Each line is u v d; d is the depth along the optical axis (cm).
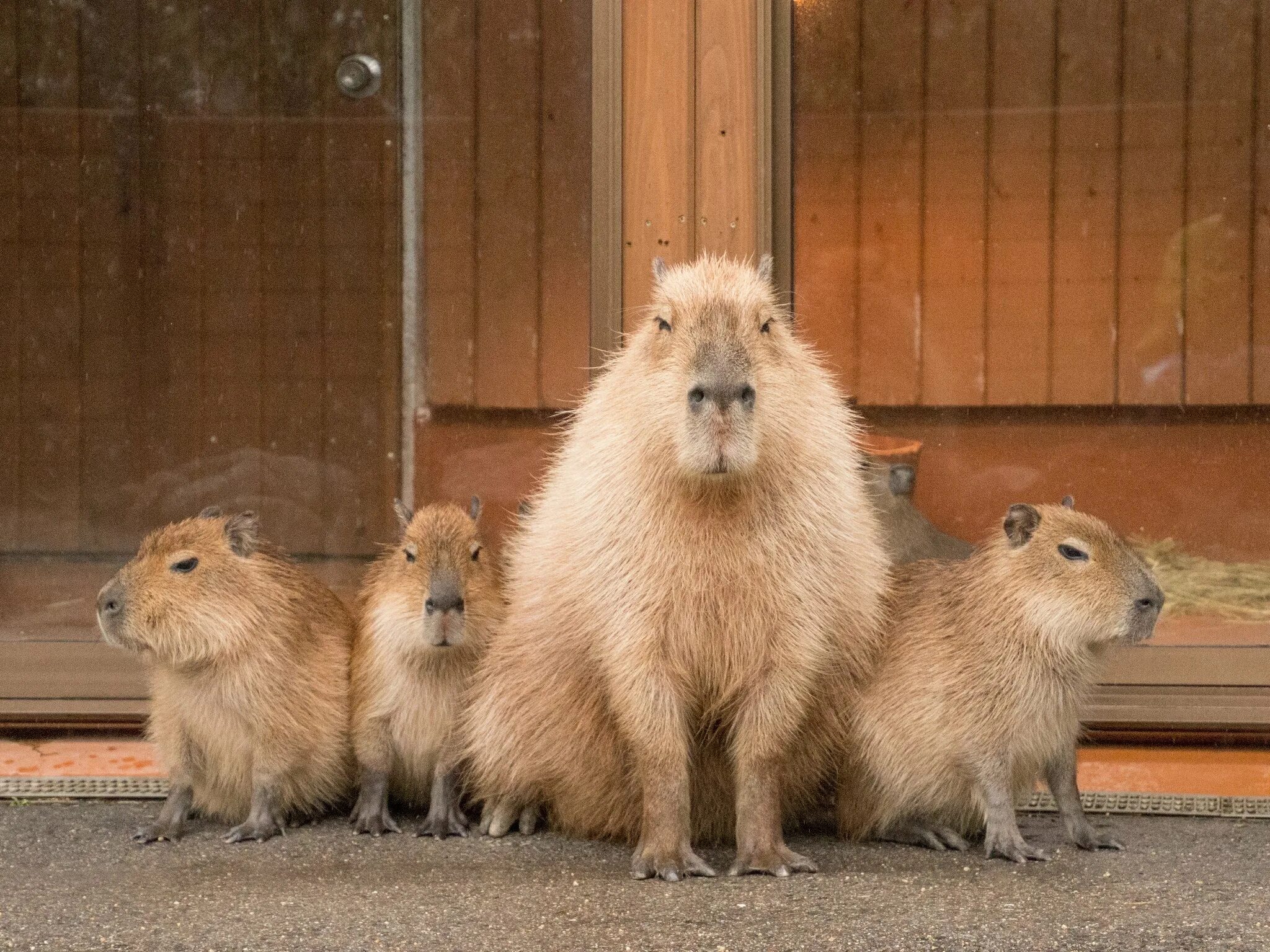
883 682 826
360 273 1236
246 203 1264
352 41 1222
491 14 1140
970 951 635
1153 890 730
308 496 1262
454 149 1174
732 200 1003
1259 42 1245
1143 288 1230
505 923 674
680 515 762
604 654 783
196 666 852
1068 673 802
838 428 811
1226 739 1007
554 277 1119
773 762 782
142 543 877
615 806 841
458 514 893
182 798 866
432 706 875
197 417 1279
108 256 1295
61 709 1047
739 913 689
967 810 842
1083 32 1235
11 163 1292
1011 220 1225
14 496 1280
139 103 1286
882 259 1152
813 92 1078
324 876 765
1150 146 1243
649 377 757
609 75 1006
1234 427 1224
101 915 691
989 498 1217
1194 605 1077
